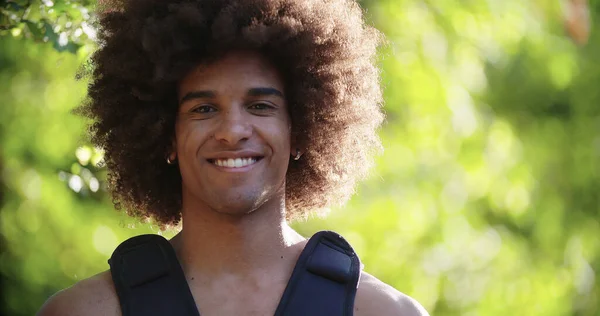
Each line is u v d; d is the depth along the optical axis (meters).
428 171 10.97
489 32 11.44
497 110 12.51
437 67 10.91
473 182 11.24
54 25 6.44
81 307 5.21
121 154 5.66
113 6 5.70
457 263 11.17
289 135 5.35
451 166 11.09
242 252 5.29
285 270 5.31
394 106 10.90
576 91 13.42
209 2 5.29
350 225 10.60
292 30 5.29
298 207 5.93
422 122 10.89
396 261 10.73
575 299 12.80
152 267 5.24
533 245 12.62
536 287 11.91
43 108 10.20
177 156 5.46
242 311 5.18
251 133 5.14
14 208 10.48
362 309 5.25
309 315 5.16
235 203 5.13
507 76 12.59
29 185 10.34
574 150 13.20
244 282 5.27
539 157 12.69
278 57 5.34
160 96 5.41
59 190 10.36
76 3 6.48
